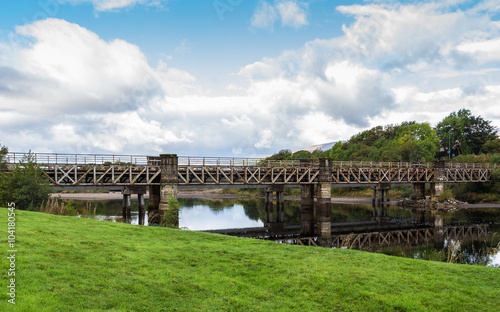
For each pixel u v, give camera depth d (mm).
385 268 14953
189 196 94312
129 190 44469
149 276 11688
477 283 13438
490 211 56750
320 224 45156
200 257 14836
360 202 75062
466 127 125938
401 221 47812
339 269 14336
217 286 11672
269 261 14930
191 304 10109
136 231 19562
